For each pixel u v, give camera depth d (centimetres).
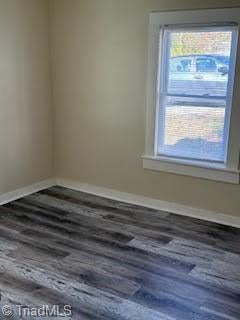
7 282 258
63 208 395
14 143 411
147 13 364
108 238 329
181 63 361
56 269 277
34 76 422
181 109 371
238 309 236
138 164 403
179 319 225
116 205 407
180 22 348
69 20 414
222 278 270
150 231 344
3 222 357
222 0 326
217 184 360
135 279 266
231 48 332
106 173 428
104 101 411
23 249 305
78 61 419
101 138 423
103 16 390
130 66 385
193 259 295
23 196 428
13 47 392
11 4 383
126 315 227
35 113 432
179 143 380
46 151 455
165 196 393
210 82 350
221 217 364
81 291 250
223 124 352
